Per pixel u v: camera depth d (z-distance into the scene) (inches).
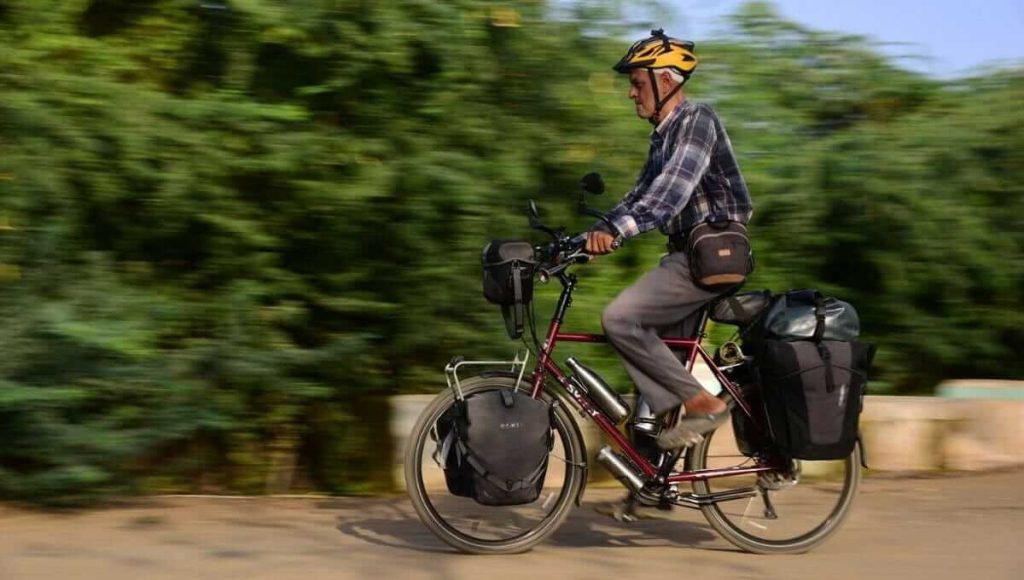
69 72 230.5
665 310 181.8
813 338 180.5
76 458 208.4
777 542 190.9
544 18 245.8
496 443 179.3
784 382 180.1
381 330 250.2
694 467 190.5
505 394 182.7
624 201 186.2
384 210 238.2
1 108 216.2
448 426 184.9
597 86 247.1
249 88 245.4
